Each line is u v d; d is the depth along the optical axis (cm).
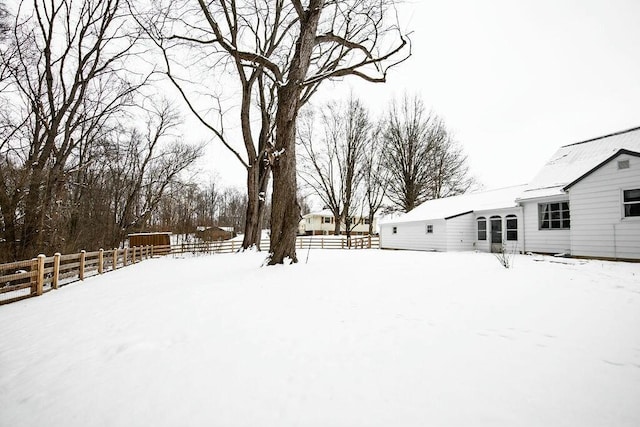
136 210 2978
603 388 226
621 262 950
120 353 321
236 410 210
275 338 345
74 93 1300
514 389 227
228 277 772
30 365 308
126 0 1043
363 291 550
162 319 440
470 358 281
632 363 264
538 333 339
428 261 983
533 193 1346
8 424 209
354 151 3005
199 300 540
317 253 1617
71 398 238
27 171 1198
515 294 504
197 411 211
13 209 1148
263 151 1925
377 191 3012
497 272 708
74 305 592
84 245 1791
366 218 5150
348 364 275
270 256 921
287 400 220
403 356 288
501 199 1656
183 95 1196
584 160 1315
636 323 364
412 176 2883
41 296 724
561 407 204
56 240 1341
